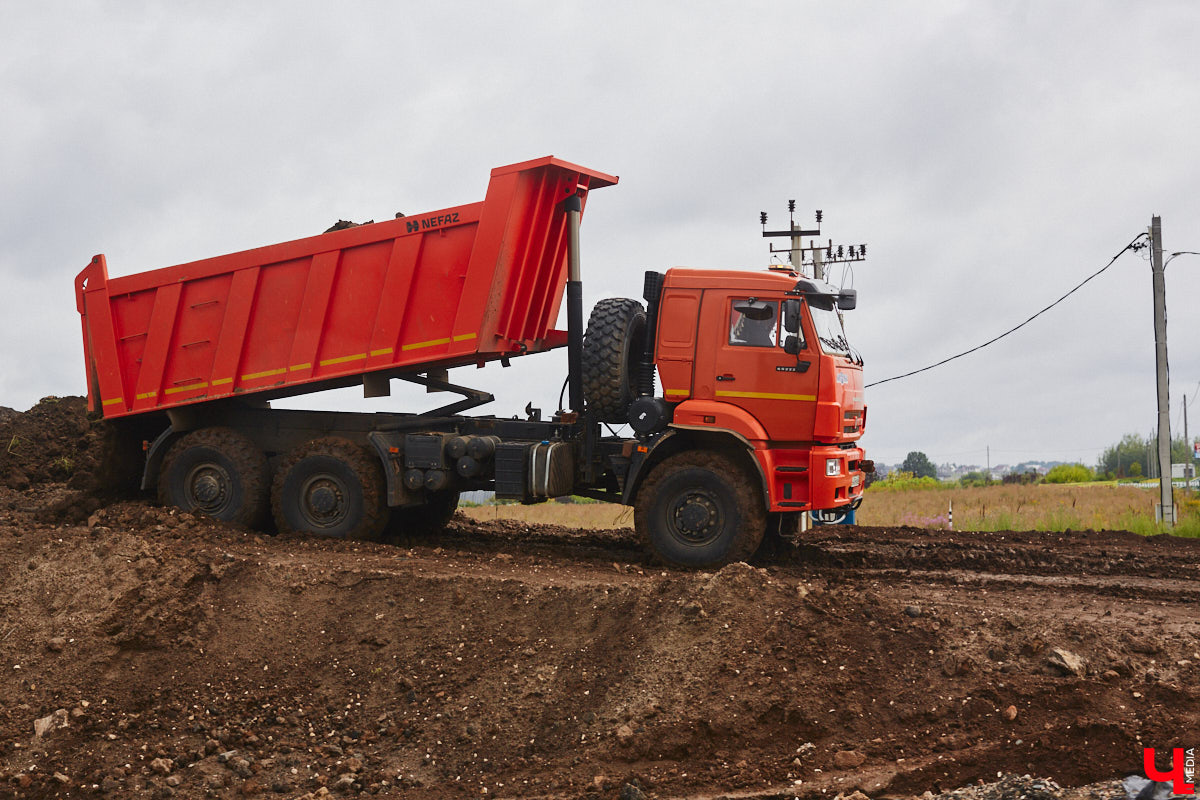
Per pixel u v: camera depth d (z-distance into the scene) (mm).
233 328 12062
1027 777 6328
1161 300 18531
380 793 7133
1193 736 6602
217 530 11484
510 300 11234
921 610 8352
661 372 10734
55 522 12242
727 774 6875
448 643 8688
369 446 11984
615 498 11656
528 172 10961
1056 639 7824
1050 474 54656
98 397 13023
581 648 8391
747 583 8594
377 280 11562
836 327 11117
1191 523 15422
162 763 7508
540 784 7055
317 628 9086
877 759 6883
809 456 10344
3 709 8227
